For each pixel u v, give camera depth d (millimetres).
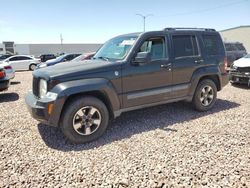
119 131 4637
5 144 4098
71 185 2893
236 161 3354
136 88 4625
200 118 5297
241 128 4625
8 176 3102
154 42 4895
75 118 4020
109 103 4395
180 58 5188
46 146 4016
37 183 2943
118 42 5121
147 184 2879
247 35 30812
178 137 4246
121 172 3148
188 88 5402
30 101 4262
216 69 5770
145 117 5453
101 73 4211
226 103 6594
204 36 5691
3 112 6113
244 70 8672
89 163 3406
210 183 2863
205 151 3678
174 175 3047
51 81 3889
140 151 3736
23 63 22094
